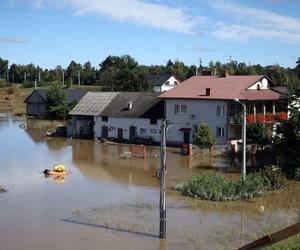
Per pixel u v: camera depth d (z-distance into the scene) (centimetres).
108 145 5734
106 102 6425
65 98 8925
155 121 5753
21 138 6325
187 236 2339
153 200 3078
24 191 3294
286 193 3294
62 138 6400
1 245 2202
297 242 1611
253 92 5372
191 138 5472
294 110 3966
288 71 9712
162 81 11112
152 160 4669
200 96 5366
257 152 4866
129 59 14225
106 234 2366
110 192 3303
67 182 3622
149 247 2178
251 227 2500
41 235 2350
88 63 18525
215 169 4181
